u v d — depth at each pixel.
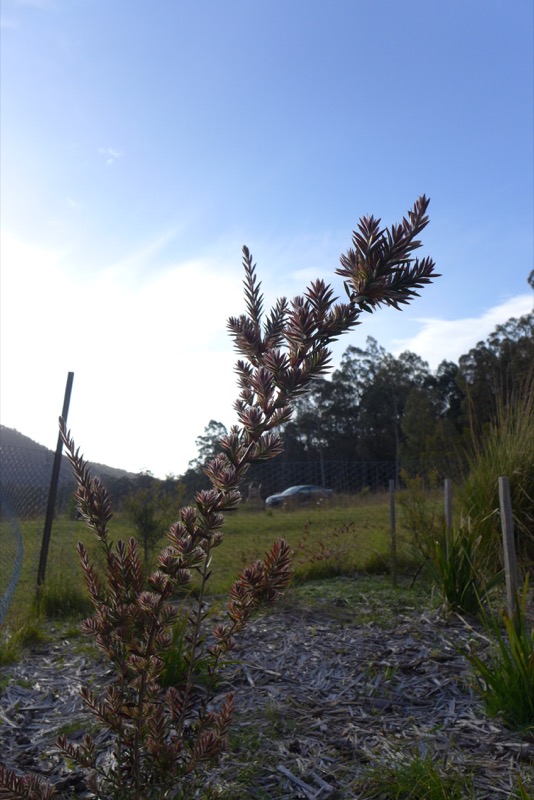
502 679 3.50
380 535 8.75
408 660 4.39
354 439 56.06
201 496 1.87
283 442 1.83
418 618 5.44
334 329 1.72
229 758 3.06
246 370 2.04
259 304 2.09
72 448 2.01
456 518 6.78
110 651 2.05
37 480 7.29
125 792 2.13
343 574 7.57
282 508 19.02
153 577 1.96
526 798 2.45
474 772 2.91
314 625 5.27
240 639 4.87
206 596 6.41
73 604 6.15
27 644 5.11
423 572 7.06
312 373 1.75
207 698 2.21
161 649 2.04
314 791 2.82
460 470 7.48
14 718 3.65
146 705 2.08
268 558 2.03
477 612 5.33
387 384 56.59
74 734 3.40
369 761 3.06
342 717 3.56
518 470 6.47
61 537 7.68
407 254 1.68
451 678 4.02
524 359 10.50
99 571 6.14
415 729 3.38
